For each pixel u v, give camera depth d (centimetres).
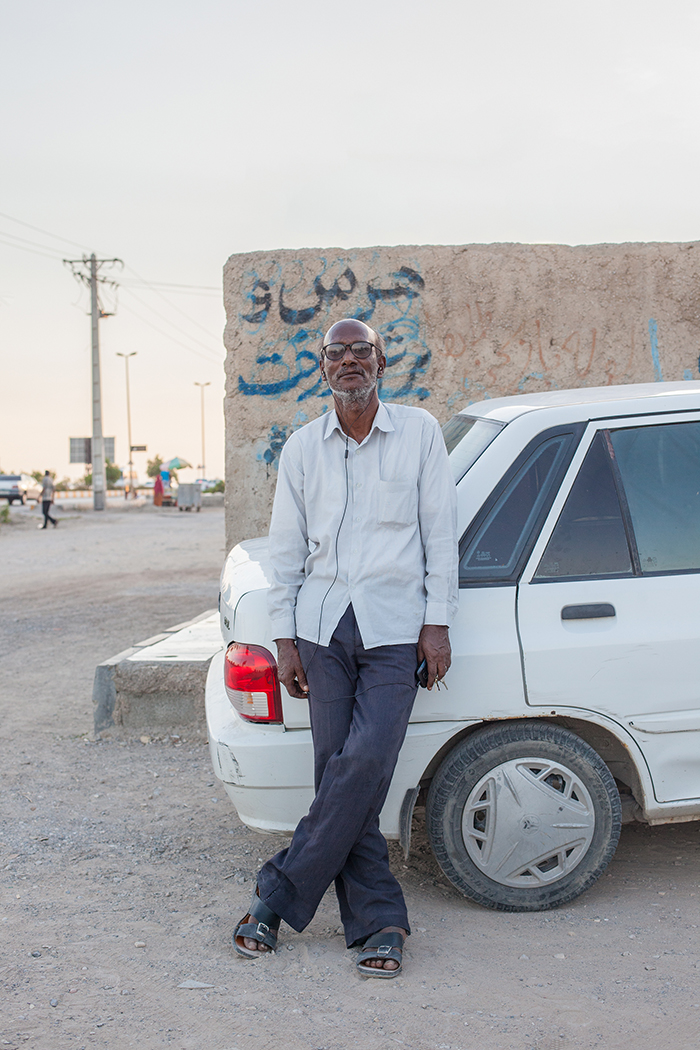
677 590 313
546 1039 241
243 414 682
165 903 333
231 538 689
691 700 310
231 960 288
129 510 3769
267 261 675
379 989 268
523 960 283
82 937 306
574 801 309
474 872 310
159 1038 245
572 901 323
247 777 307
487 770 305
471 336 676
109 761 502
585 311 675
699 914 312
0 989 271
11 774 481
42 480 2662
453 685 303
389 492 286
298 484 298
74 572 1442
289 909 288
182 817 421
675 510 323
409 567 287
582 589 311
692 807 316
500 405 376
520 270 673
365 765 273
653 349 678
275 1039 244
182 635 636
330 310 676
